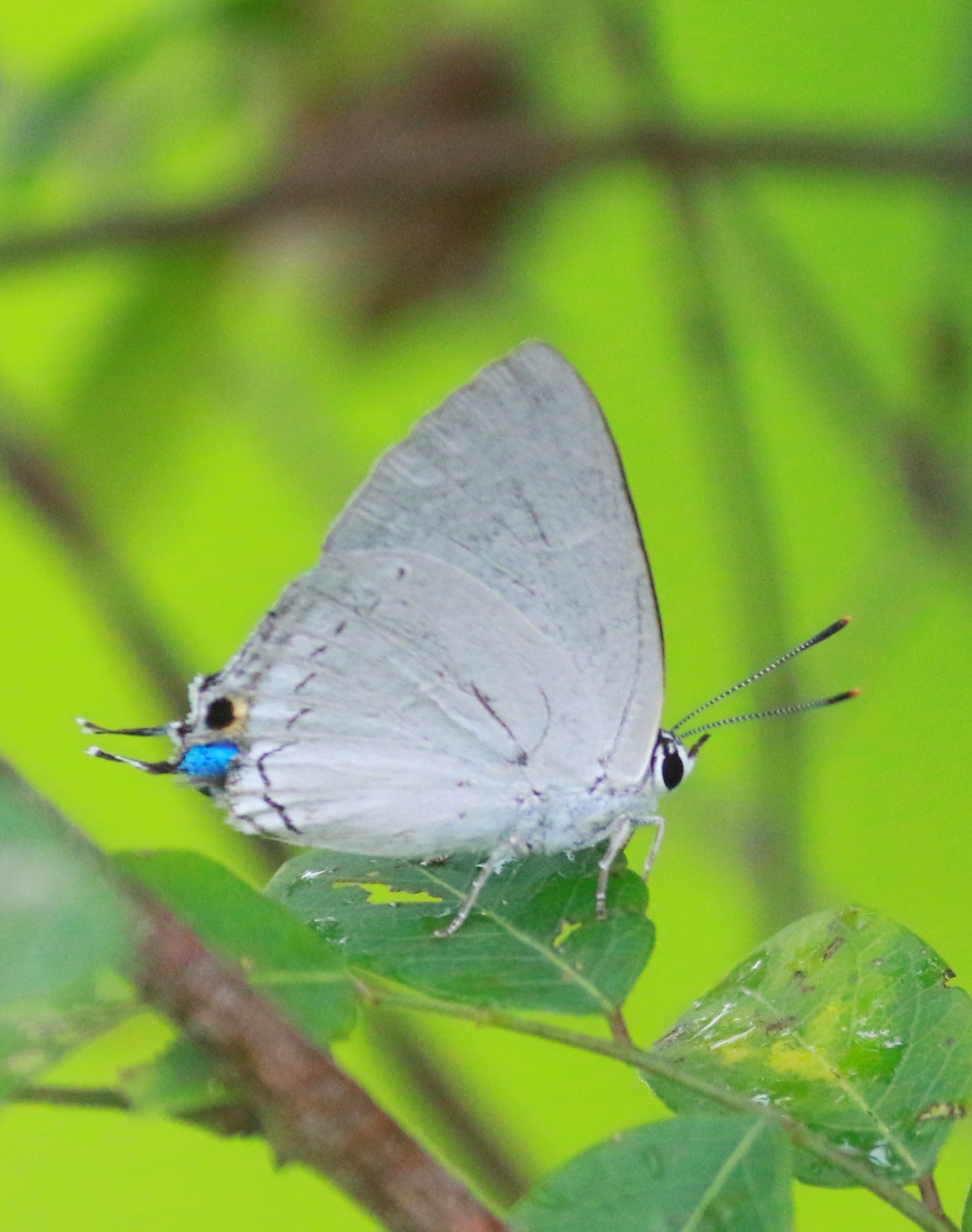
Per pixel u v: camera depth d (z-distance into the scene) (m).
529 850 0.71
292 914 0.69
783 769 0.73
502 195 0.73
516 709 0.71
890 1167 0.69
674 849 0.73
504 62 0.73
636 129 0.73
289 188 0.72
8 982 0.56
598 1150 0.69
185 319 0.73
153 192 0.73
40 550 0.73
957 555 0.73
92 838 0.64
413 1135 0.65
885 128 0.72
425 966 0.69
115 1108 0.68
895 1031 0.69
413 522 0.71
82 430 0.73
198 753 0.71
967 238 0.73
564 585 0.71
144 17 0.72
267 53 0.73
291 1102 0.63
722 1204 0.69
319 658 0.71
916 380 0.73
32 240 0.72
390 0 0.73
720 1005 0.70
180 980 0.63
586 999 0.69
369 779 0.71
